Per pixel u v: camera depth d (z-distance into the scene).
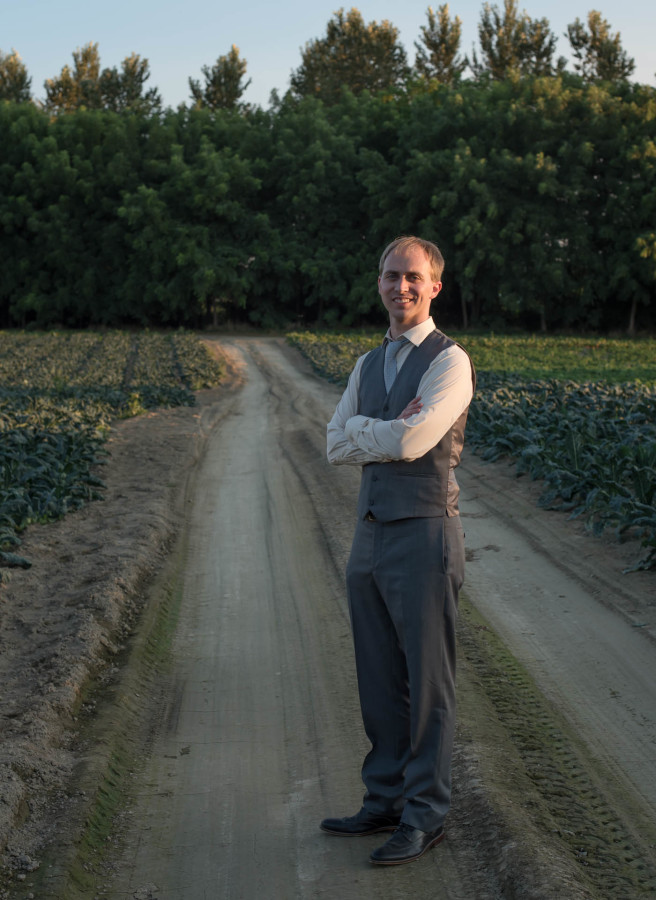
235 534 8.42
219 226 52.69
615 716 4.25
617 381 23.75
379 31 79.88
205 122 57.50
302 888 2.95
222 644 5.54
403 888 2.90
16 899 2.84
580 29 65.31
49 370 25.28
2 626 5.64
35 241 54.44
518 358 33.38
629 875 2.89
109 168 53.34
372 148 57.06
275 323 53.38
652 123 47.22
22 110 57.94
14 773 3.59
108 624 5.59
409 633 2.92
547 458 9.98
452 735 3.00
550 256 47.09
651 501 7.25
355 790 3.64
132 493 10.02
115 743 4.09
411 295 3.02
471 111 49.94
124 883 3.04
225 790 3.71
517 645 5.25
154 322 55.78
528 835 3.03
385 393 3.06
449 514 2.97
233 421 17.78
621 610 5.78
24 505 8.48
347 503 9.37
